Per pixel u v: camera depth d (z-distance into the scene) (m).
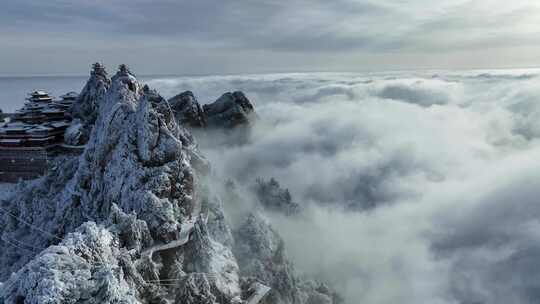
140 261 46.84
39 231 69.19
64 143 101.94
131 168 59.88
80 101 110.62
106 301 35.91
